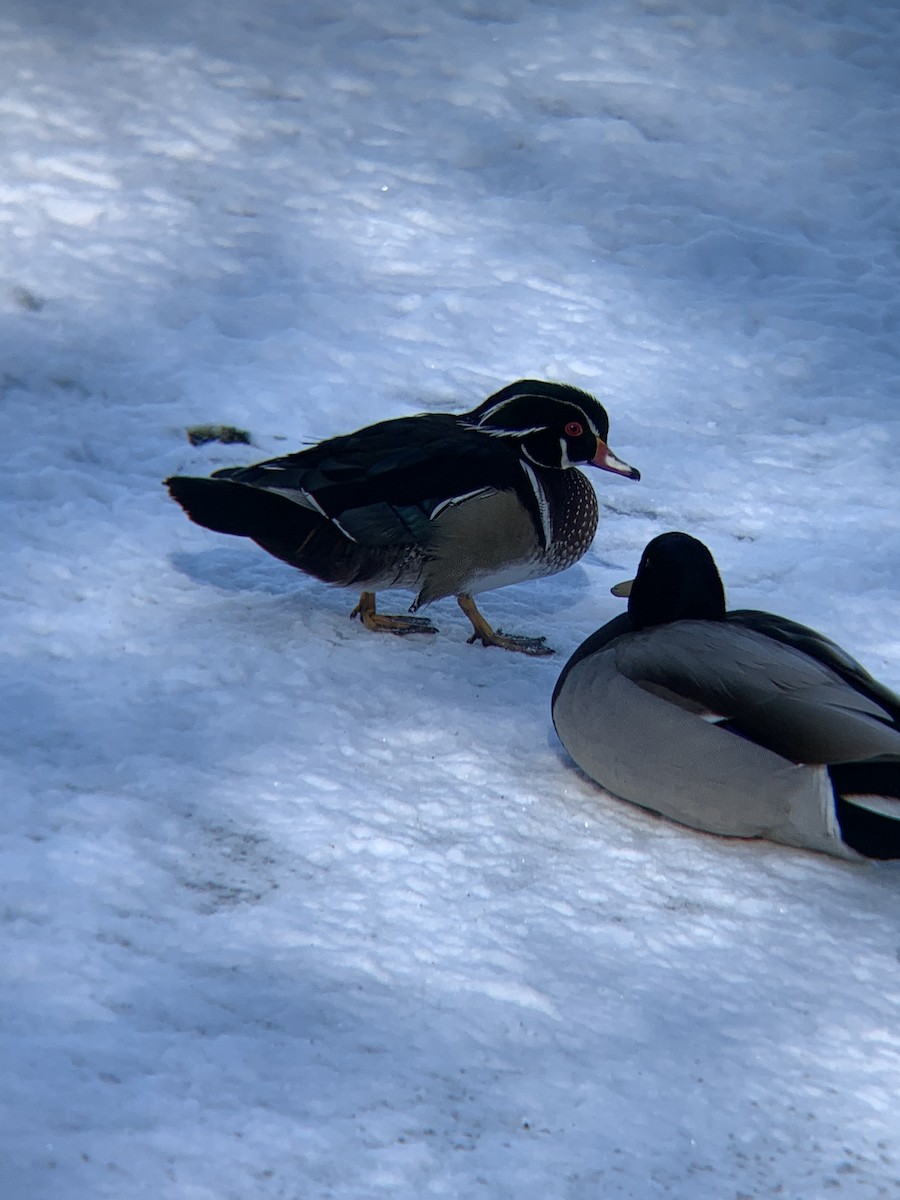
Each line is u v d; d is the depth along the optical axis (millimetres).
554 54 22016
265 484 9430
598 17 23141
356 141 19172
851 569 11633
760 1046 6309
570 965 6754
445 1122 5680
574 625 10766
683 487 13047
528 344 15203
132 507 11477
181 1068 5773
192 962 6492
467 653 10055
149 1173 5238
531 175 19031
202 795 7836
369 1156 5453
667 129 20547
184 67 20125
